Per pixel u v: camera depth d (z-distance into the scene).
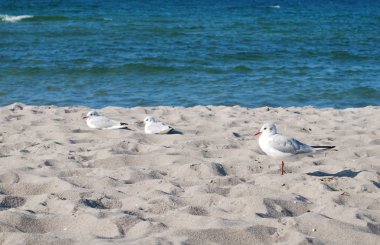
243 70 22.02
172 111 13.41
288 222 5.91
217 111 13.61
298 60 24.88
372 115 13.24
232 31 36.25
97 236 5.60
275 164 8.41
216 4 64.25
